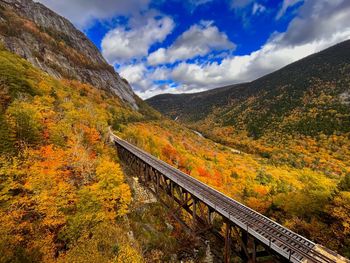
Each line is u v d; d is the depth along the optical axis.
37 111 32.34
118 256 18.98
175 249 28.52
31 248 16.36
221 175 69.25
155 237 28.89
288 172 86.25
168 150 70.81
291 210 29.75
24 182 21.12
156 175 30.80
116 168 27.97
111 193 25.25
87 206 22.03
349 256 19.62
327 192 28.28
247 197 53.75
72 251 17.58
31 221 19.17
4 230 15.68
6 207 18.23
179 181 23.59
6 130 24.02
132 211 31.53
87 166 28.11
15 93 35.00
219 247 26.16
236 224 15.81
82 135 36.31
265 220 15.92
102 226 21.59
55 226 20.09
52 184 22.16
